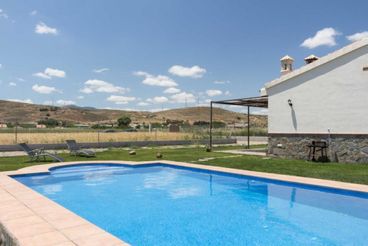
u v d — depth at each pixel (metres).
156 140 26.52
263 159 14.05
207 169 11.47
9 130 35.81
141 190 9.61
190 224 6.42
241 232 5.91
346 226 6.17
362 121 12.16
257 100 17.69
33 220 5.07
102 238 4.25
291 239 5.54
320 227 6.13
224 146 23.84
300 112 13.94
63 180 10.99
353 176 9.44
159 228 6.17
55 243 4.06
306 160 13.59
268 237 5.65
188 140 27.06
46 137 24.62
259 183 9.73
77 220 5.08
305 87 13.79
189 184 10.42
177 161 13.83
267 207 7.59
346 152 12.55
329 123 13.04
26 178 10.39
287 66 17.75
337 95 12.81
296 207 7.50
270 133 15.04
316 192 8.39
